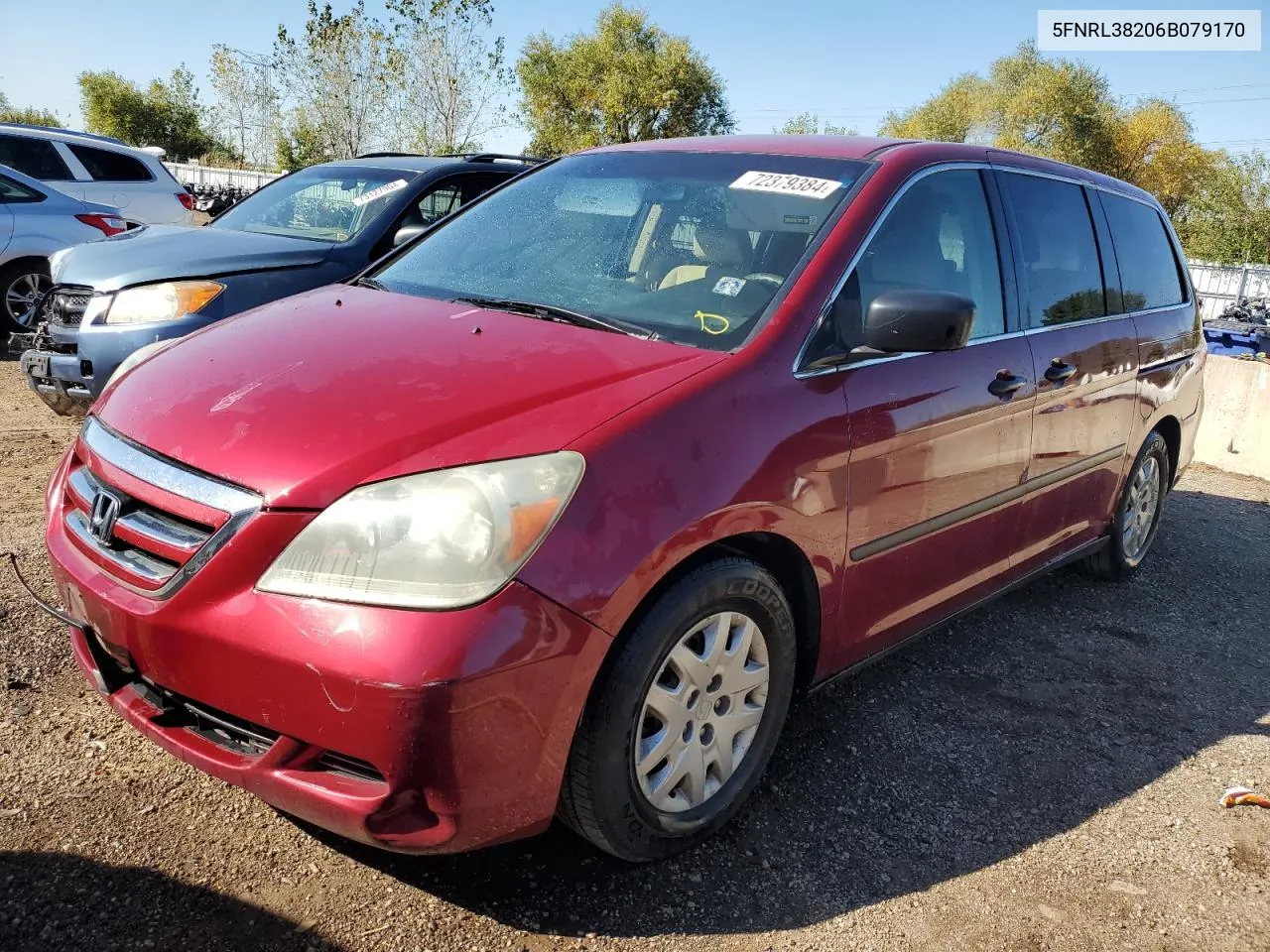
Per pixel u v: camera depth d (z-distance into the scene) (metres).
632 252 3.09
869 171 3.11
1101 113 48.94
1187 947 2.42
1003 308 3.45
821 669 2.86
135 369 2.74
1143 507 4.91
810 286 2.73
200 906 2.21
